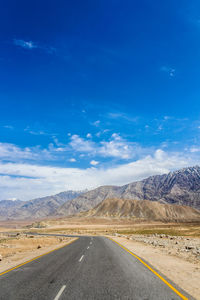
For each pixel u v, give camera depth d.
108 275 10.84
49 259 16.67
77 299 7.44
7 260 17.38
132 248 24.33
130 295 7.74
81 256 18.03
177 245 28.09
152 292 8.02
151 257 16.98
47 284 9.41
